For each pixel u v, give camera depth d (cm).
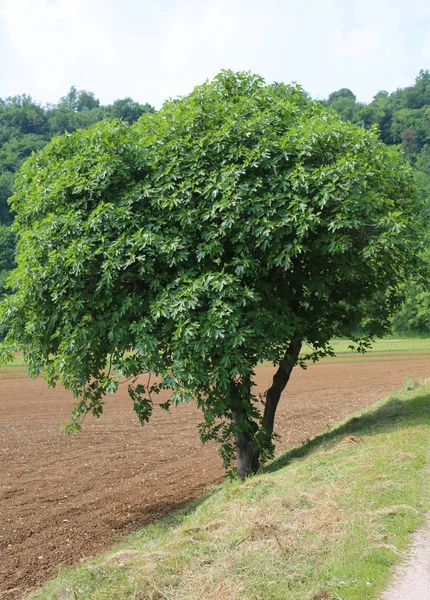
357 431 1457
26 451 2036
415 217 1472
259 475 1319
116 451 2019
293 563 646
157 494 1498
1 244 8038
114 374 1344
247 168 1230
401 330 8575
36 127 16300
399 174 1442
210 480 1605
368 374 3906
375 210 1273
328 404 2706
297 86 1494
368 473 949
